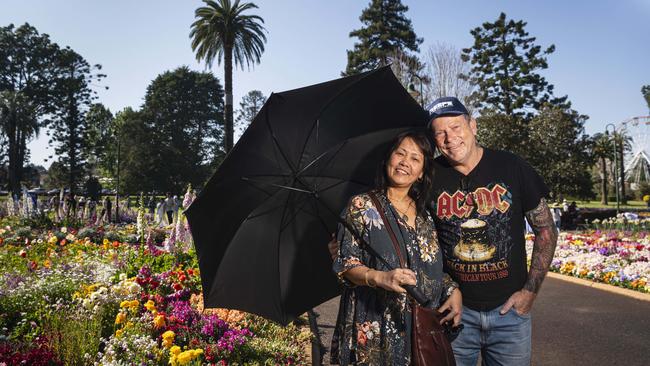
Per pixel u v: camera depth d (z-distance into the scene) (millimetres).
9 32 63344
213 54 34188
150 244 8719
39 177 88312
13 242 12367
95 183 42219
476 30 47312
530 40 46562
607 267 9195
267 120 2131
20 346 3969
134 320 4469
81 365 3736
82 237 14477
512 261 2414
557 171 37656
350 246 2172
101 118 64125
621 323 6027
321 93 2186
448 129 2396
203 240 2289
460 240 2428
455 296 2320
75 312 4617
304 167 2365
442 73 26531
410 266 2158
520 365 2406
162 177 62531
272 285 2498
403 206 2297
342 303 2217
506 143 35875
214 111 72062
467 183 2449
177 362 3510
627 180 75500
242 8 31609
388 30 50000
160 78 70375
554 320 6188
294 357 4418
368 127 2428
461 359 2477
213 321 4656
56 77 63500
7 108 58250
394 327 2107
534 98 46469
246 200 2334
